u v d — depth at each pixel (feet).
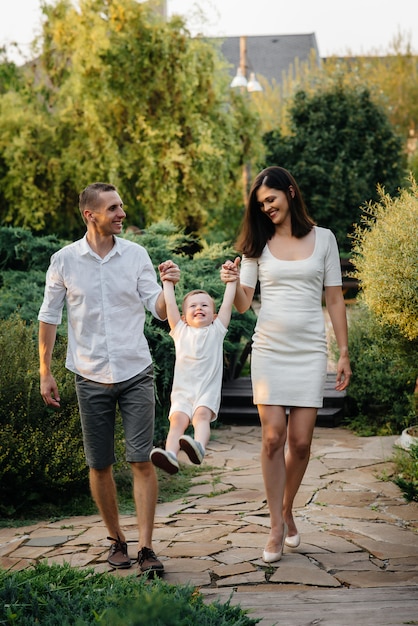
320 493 19.97
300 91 67.67
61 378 20.68
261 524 17.53
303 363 14.71
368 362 27.68
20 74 55.31
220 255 30.04
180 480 21.70
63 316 25.64
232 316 30.14
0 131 51.96
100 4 51.24
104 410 14.52
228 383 33.04
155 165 50.49
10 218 51.75
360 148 65.41
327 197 65.00
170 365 25.63
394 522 17.54
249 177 62.18
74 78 51.34
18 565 15.17
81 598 11.35
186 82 50.96
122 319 14.46
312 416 14.82
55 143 52.37
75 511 19.40
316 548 15.71
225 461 24.03
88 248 14.37
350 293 52.49
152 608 9.41
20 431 19.80
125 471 21.84
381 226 19.66
